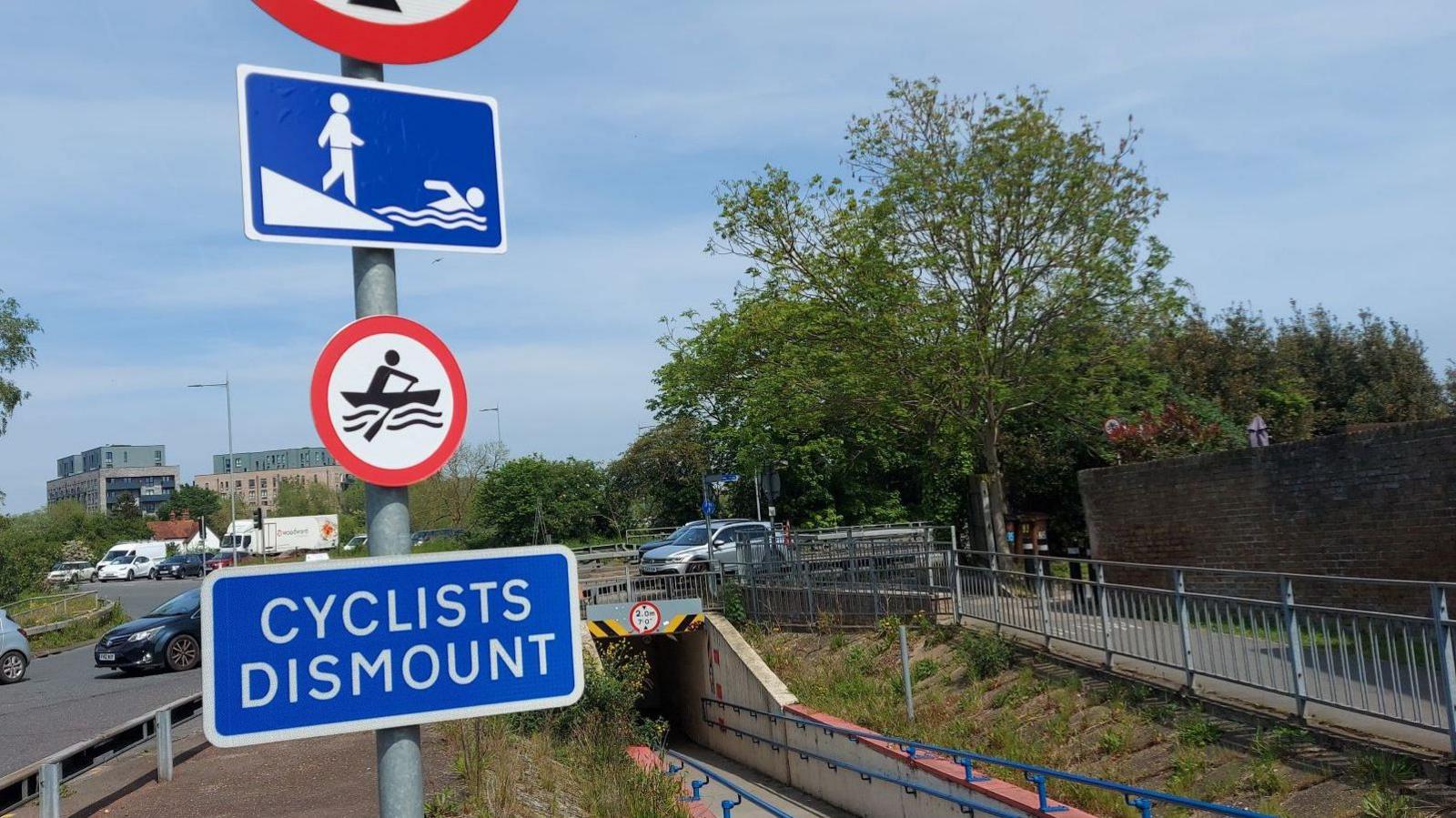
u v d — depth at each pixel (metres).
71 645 27.31
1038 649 14.62
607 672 18.64
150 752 11.38
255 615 2.48
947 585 17.53
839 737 15.48
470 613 2.63
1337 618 9.44
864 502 36.25
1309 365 26.41
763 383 24.62
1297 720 9.88
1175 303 20.22
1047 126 19.52
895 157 20.28
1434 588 8.45
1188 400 23.34
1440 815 7.84
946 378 20.66
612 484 46.47
